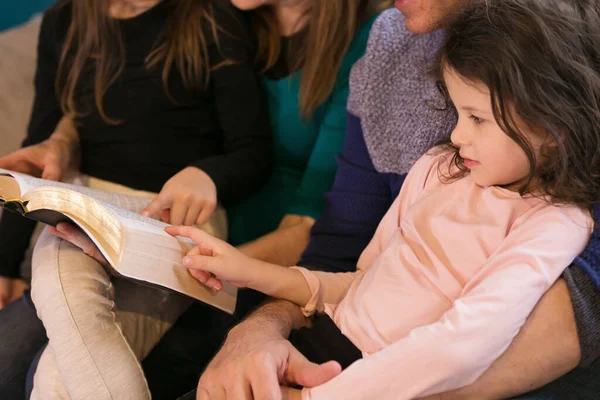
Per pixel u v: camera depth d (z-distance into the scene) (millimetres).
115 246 817
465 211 846
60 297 900
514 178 810
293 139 1306
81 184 1289
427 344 718
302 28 1278
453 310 732
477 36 776
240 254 904
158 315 1074
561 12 759
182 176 1136
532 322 750
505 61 744
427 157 963
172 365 1101
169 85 1262
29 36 1854
